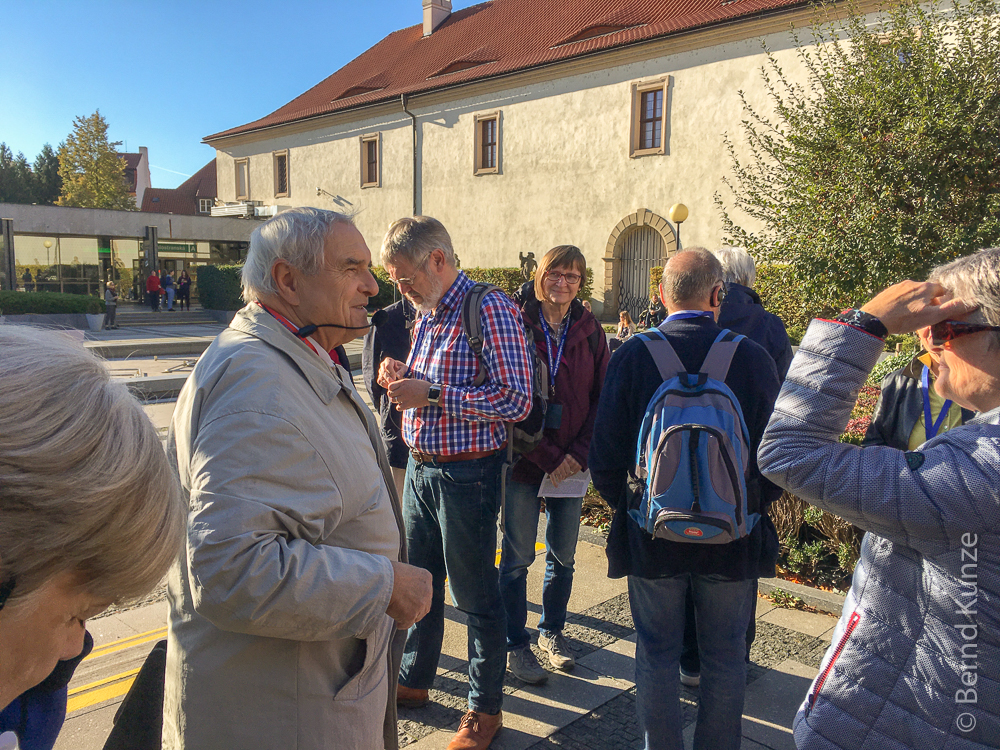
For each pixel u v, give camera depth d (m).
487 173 25.53
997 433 1.15
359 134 30.11
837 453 1.23
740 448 2.03
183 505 0.87
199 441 1.32
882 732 1.20
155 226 27.75
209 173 49.84
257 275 1.56
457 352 2.49
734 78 18.98
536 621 3.52
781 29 17.88
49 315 21.28
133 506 0.75
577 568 4.09
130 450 0.75
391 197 29.14
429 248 2.44
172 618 1.45
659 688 2.17
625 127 21.55
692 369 2.20
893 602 1.21
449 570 2.49
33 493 0.66
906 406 2.20
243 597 1.24
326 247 1.54
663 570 2.13
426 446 2.45
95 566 0.76
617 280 22.50
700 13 20.41
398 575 1.47
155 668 1.21
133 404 0.80
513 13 29.33
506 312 2.46
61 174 43.00
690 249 2.37
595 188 22.52
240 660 1.36
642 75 20.98
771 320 3.07
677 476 1.99
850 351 1.25
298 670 1.37
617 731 2.63
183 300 27.30
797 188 9.66
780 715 2.72
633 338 2.32
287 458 1.32
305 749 1.37
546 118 23.61
